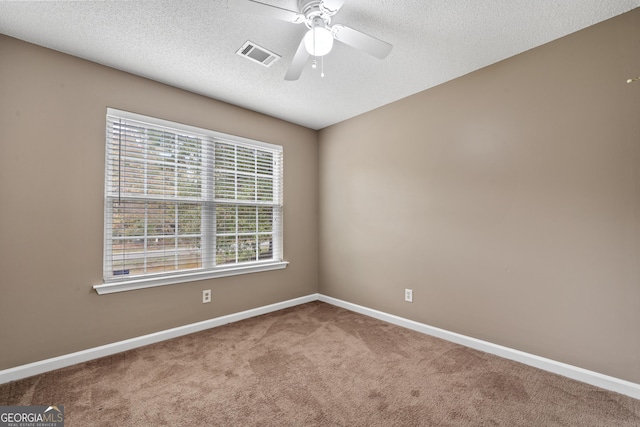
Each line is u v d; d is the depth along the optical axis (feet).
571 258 6.32
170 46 6.73
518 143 7.08
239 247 10.25
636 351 5.58
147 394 5.76
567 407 5.36
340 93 9.21
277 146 11.30
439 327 8.59
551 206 6.59
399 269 9.64
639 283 5.57
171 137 8.68
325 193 12.42
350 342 8.23
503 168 7.33
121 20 5.85
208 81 8.38
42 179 6.63
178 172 8.80
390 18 5.89
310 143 12.51
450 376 6.43
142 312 8.02
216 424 4.96
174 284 8.63
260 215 10.90
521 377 6.35
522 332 6.99
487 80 7.63
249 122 10.46
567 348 6.35
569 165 6.35
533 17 5.82
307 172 12.37
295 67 6.24
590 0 5.37
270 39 6.50
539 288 6.75
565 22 5.98
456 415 5.18
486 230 7.63
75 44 6.62
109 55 7.06
